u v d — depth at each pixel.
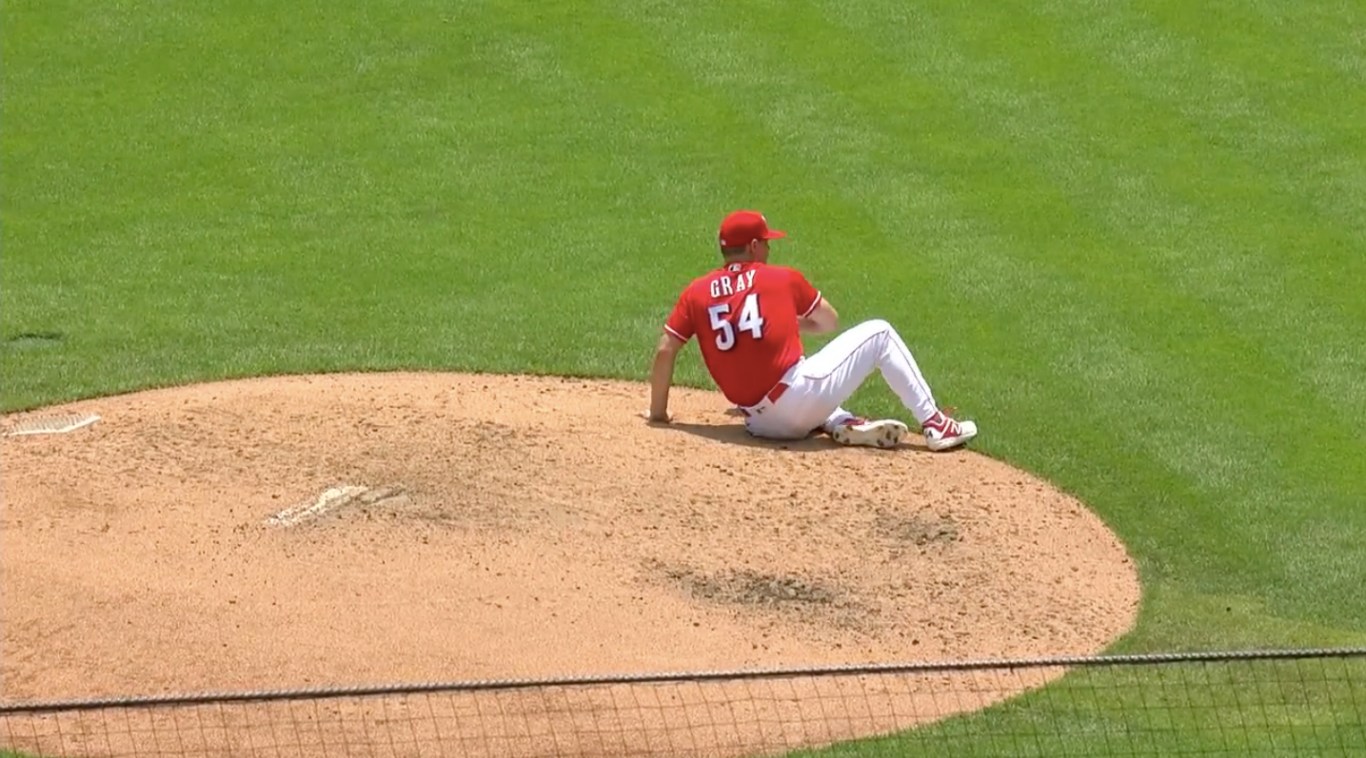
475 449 37.91
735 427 40.66
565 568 32.69
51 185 57.28
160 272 51.53
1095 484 38.22
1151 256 51.16
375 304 49.22
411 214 55.12
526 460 37.38
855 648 30.39
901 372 39.72
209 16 68.50
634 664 29.45
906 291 49.25
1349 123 59.12
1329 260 50.72
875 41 65.00
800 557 33.78
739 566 33.28
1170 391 43.19
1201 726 27.97
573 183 56.78
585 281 50.59
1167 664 29.19
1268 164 56.78
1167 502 37.44
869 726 27.94
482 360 45.28
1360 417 41.75
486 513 34.69
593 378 44.38
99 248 53.09
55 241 53.56
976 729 27.84
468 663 29.25
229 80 64.12
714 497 36.16
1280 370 44.34
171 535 33.28
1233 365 44.66
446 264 51.84
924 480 37.84
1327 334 46.34
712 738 27.47
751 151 58.25
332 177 57.59
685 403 42.50
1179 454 39.81
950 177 56.28
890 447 39.78
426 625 30.38
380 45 66.06
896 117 60.03
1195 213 53.75
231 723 27.61
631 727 27.70
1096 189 55.38
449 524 34.12
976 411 41.97
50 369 44.66
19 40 66.75
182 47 66.31
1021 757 27.00
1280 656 25.34
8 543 32.75
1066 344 45.97
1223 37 64.75
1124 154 57.47
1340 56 63.41
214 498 35.00
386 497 35.25
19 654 29.28
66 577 31.48
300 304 49.28
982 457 39.47
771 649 30.20
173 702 24.38
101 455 37.34
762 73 63.16
